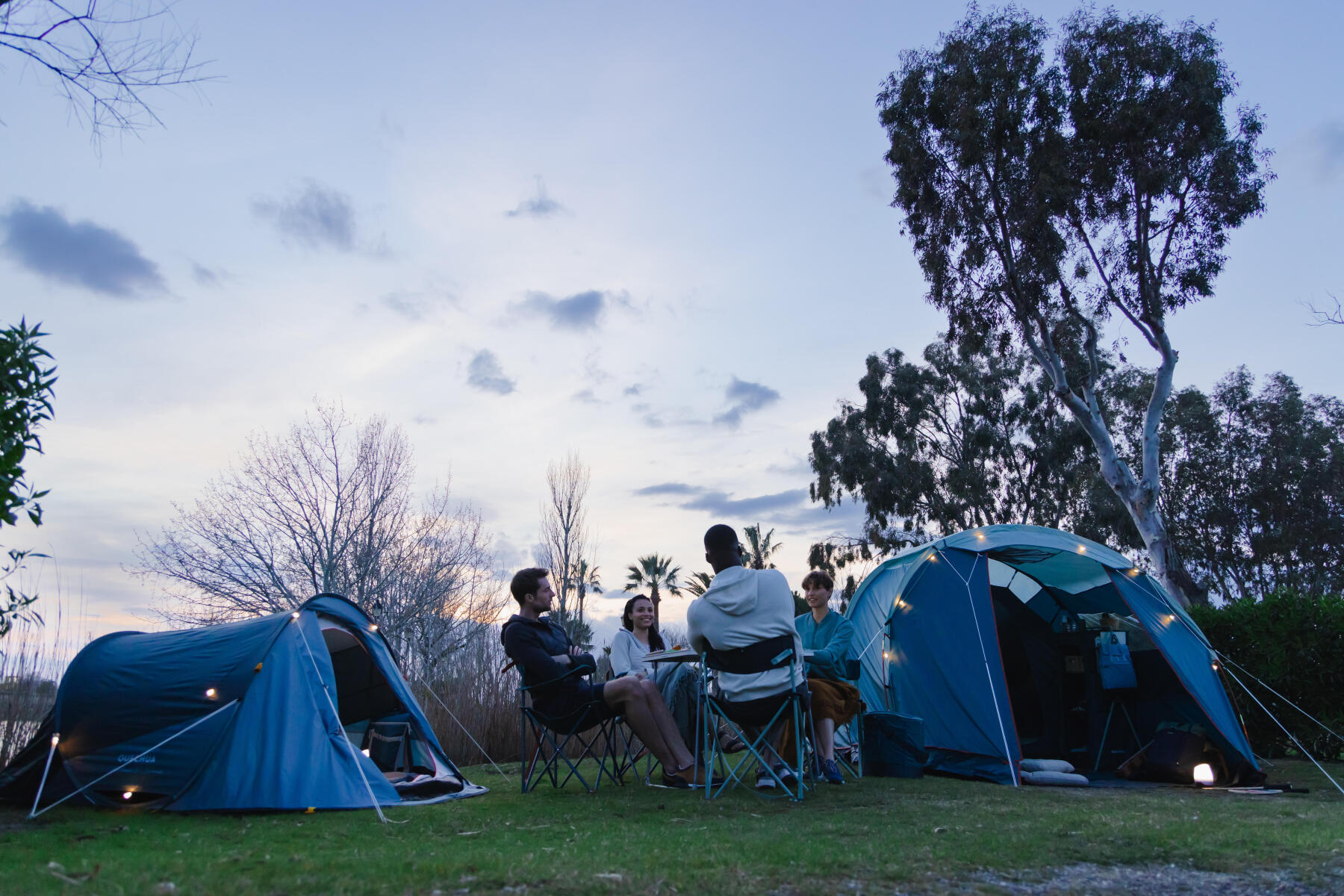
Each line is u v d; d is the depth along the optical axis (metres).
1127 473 15.02
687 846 3.03
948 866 2.77
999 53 15.24
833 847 3.02
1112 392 25.89
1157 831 3.43
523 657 5.16
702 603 4.52
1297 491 23.88
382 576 17.48
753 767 5.97
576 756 7.64
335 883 2.39
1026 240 15.00
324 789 4.30
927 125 15.96
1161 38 14.76
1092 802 4.64
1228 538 24.97
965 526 27.80
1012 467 28.12
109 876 2.47
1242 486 24.70
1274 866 2.84
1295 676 8.14
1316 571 23.81
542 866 2.64
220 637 4.91
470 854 2.86
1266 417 24.73
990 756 5.87
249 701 4.52
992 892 2.49
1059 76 15.29
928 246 16.22
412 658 15.85
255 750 4.38
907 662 6.78
